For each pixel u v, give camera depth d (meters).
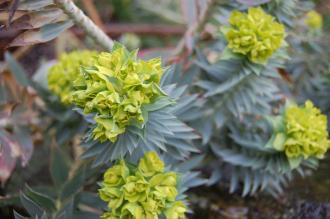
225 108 0.73
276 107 0.80
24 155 0.74
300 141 0.65
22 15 0.59
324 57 0.81
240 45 0.66
